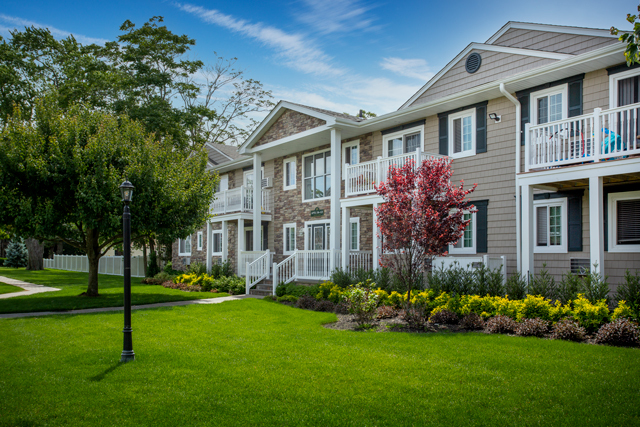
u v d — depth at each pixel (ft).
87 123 53.57
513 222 44.75
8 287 68.95
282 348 28.66
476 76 52.75
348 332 33.65
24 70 103.14
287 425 17.35
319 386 21.31
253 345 29.60
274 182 77.87
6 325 37.50
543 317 32.04
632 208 38.50
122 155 52.80
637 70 37.27
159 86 96.78
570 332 28.68
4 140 50.06
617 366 22.59
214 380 22.43
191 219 58.44
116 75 94.27
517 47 48.62
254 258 68.64
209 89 129.80
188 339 31.78
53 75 110.42
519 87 44.16
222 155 97.60
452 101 48.39
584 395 19.20
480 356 25.22
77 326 36.86
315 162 69.56
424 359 25.14
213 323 38.37
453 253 49.65
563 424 16.79
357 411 18.47
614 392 19.40
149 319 40.40
